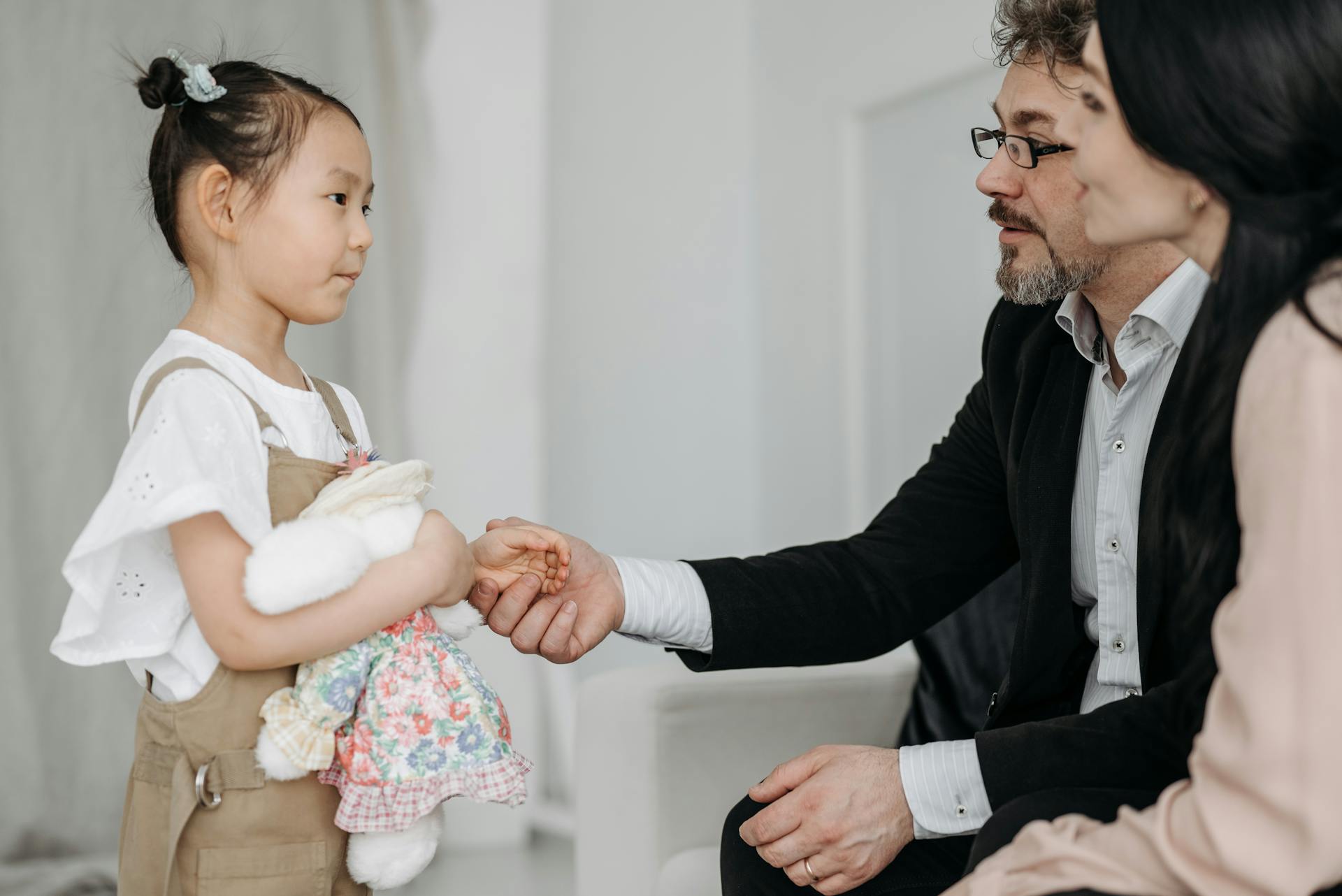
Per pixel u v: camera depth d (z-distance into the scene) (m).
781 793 1.22
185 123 1.14
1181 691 0.98
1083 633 1.38
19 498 2.81
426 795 1.07
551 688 3.39
